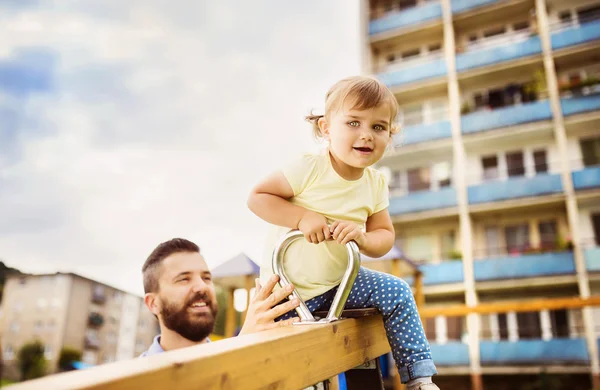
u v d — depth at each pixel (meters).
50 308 30.00
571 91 16.14
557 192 15.08
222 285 9.00
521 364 13.66
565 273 14.15
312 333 0.98
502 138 16.50
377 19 20.00
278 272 1.34
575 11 17.11
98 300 31.72
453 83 17.62
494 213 16.17
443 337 15.45
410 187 17.80
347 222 1.32
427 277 15.69
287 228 1.62
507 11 17.91
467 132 16.78
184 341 2.33
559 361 13.22
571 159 15.73
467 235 15.75
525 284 14.55
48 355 28.47
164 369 0.55
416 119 18.62
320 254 1.54
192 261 2.37
